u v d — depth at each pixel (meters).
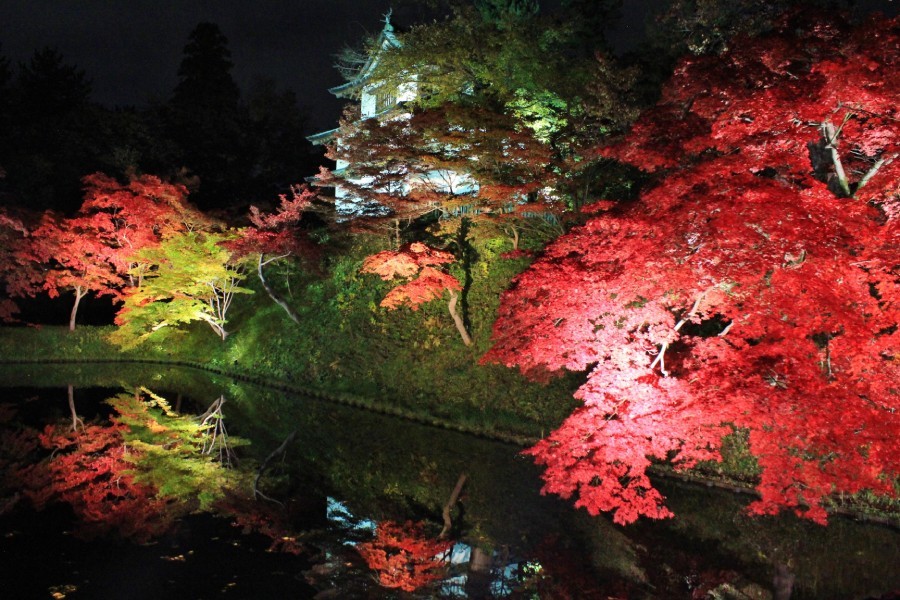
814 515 9.78
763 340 10.62
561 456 11.52
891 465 8.66
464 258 24.22
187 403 23.41
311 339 27.31
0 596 9.14
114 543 11.17
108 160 42.78
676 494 13.52
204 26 54.78
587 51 27.95
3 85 45.91
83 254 30.61
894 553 11.03
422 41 24.59
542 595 9.58
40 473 15.05
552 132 22.30
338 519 12.66
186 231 31.84
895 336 9.62
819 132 11.25
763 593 9.73
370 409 21.84
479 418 19.05
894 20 9.89
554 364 12.39
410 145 22.84
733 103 10.13
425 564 10.60
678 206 10.01
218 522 12.30
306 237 28.62
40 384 25.47
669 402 10.71
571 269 12.10
